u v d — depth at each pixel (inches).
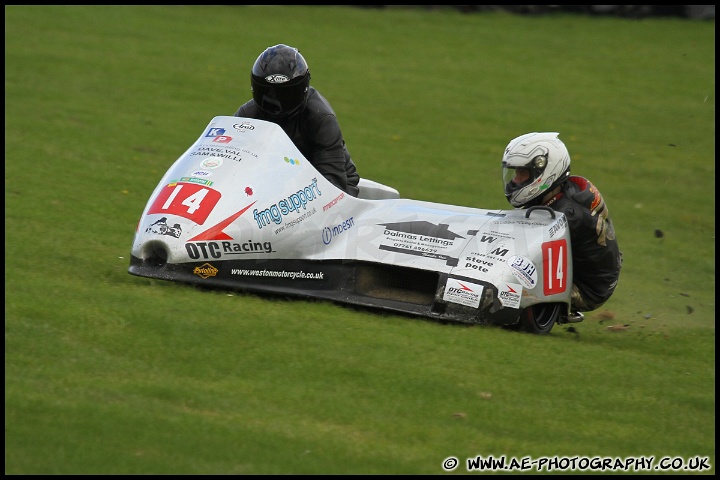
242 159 940.0
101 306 810.2
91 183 1604.3
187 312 812.0
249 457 582.9
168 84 2719.0
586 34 3902.6
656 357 924.6
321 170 1026.1
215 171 925.8
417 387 715.4
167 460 568.4
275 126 973.8
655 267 1577.3
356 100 2787.9
